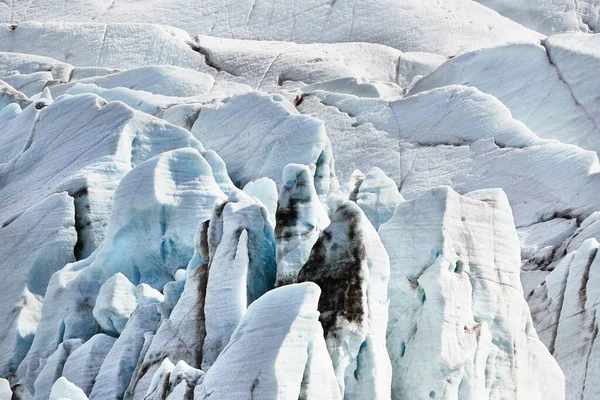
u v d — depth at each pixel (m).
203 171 51.81
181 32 88.56
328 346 37.44
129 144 56.50
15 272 52.06
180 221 50.56
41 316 49.06
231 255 41.38
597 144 69.75
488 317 40.50
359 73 83.06
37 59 81.62
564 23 103.94
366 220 39.53
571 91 72.12
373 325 38.03
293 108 62.59
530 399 41.44
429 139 64.81
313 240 41.88
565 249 56.78
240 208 42.62
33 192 56.62
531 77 73.19
